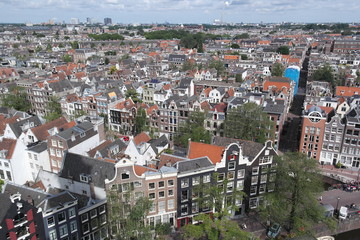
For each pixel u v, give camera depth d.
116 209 65.69
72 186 76.31
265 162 79.62
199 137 102.00
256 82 173.38
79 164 76.69
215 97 148.75
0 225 51.91
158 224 72.94
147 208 64.94
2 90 172.88
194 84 181.25
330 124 108.50
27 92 166.00
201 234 66.88
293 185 72.75
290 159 73.94
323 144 112.00
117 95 152.75
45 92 158.75
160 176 70.25
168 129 128.12
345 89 155.75
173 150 93.06
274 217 75.88
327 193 93.31
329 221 74.06
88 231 67.56
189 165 73.56
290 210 77.06
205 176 75.06
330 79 198.75
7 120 114.56
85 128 98.19
